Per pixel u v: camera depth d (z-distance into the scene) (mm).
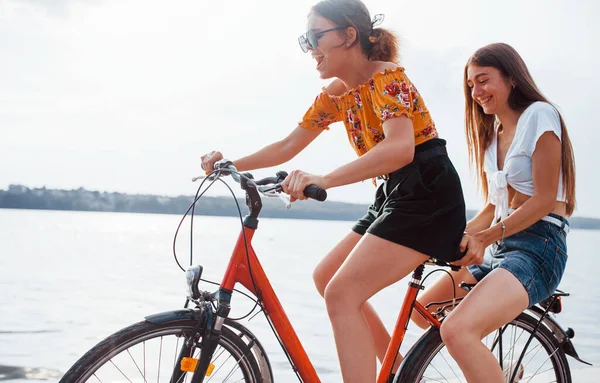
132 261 9703
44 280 7094
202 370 1880
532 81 2428
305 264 10336
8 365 3434
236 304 5949
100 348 1777
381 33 2135
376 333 2426
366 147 2227
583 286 8578
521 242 2293
